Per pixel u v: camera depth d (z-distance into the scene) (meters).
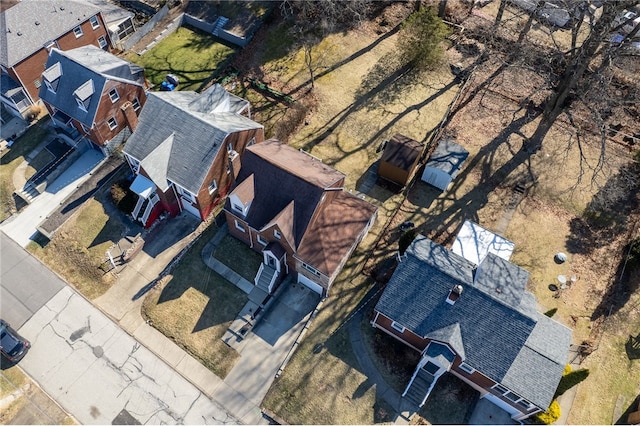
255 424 30.80
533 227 38.75
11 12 45.06
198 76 50.72
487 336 28.52
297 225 33.12
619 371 32.06
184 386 32.16
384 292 30.88
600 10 52.91
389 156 39.84
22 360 33.34
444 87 48.44
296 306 35.31
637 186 40.97
